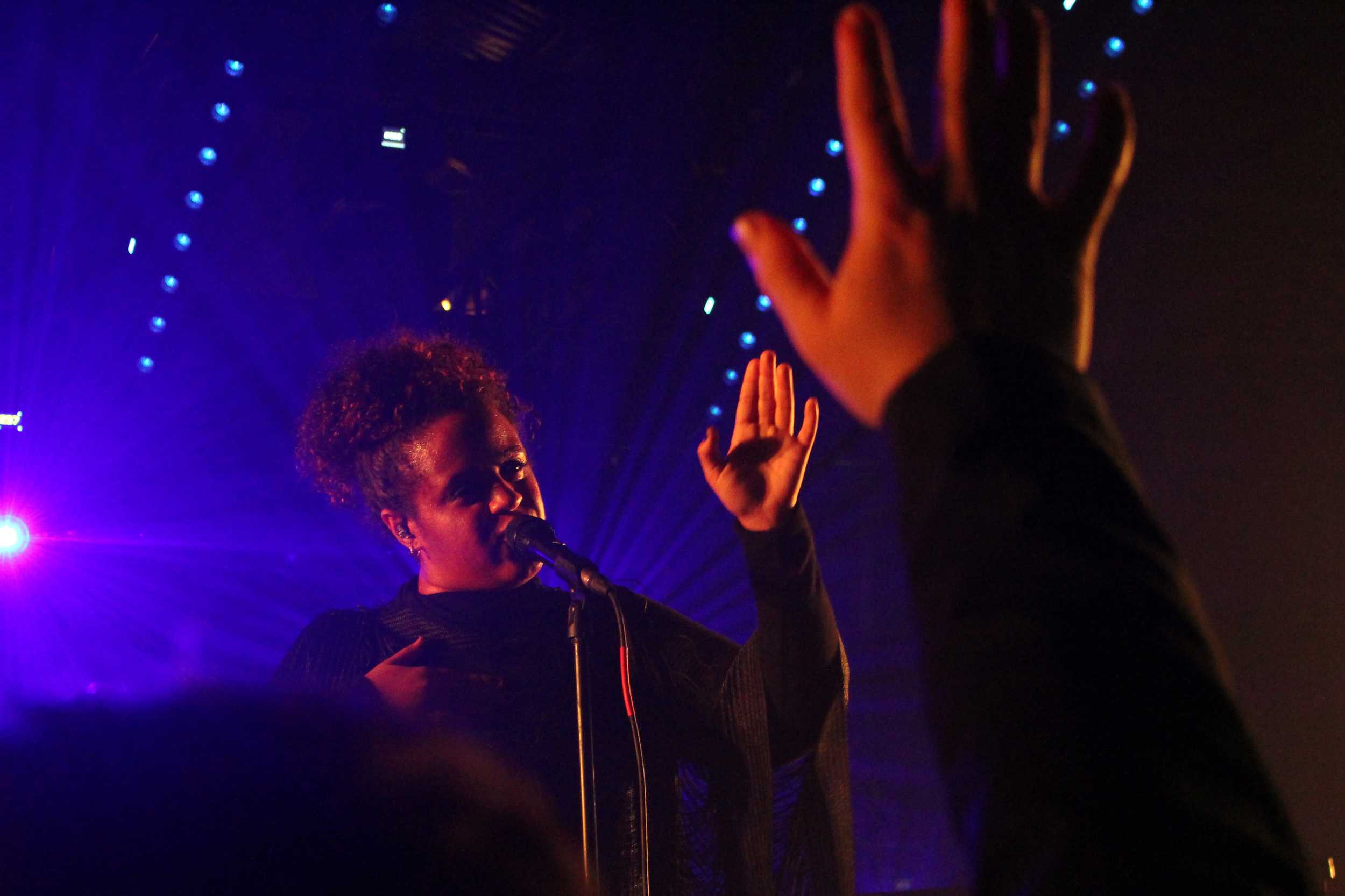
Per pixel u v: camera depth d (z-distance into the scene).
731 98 5.47
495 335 5.75
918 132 5.45
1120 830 0.39
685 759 1.92
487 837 0.39
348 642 2.10
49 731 0.37
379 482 2.13
